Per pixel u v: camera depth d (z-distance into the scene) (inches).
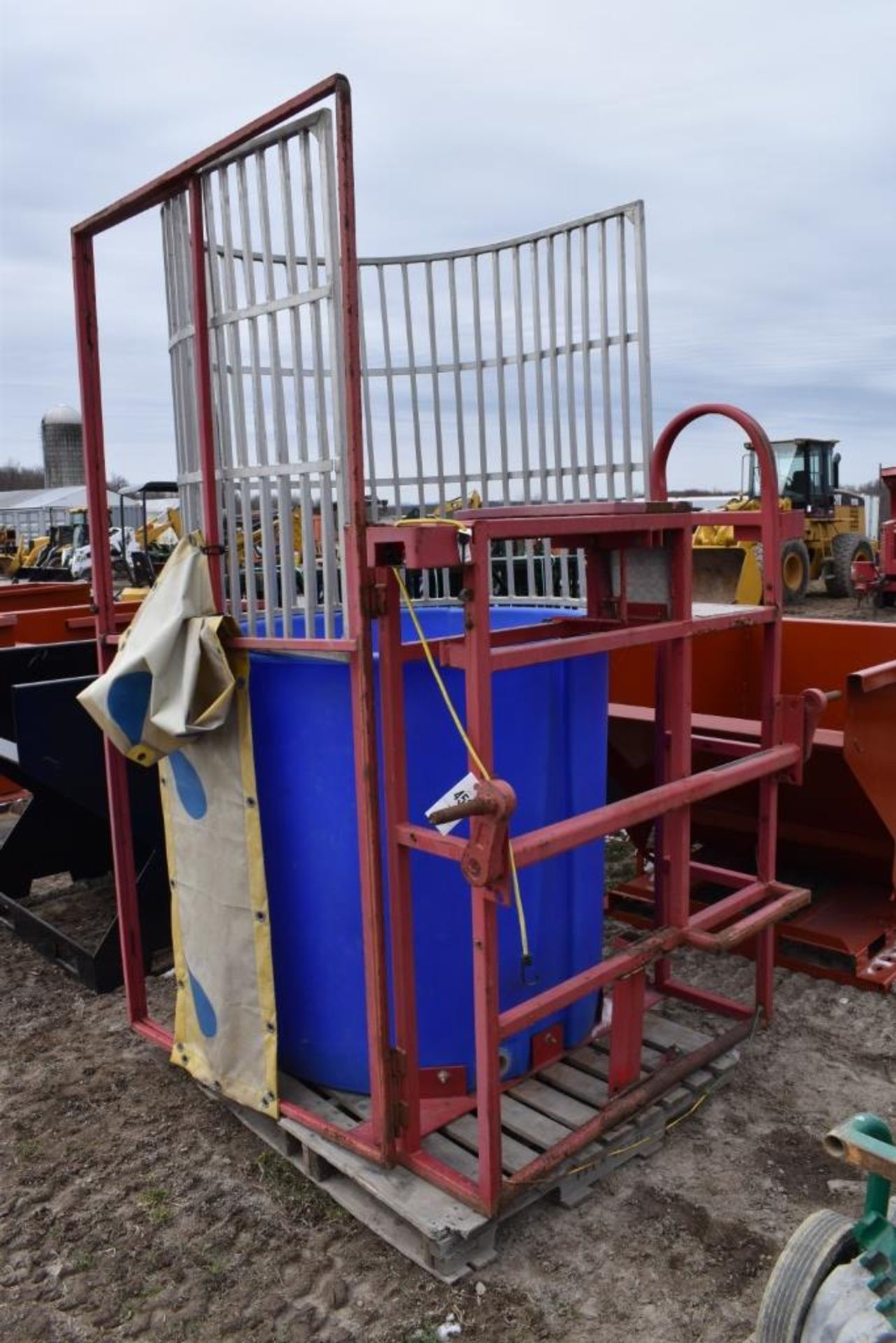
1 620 229.9
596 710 117.0
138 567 624.7
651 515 101.9
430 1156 101.3
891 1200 74.8
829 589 695.1
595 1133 101.8
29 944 162.2
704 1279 93.7
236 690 103.7
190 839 113.4
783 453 683.4
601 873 122.5
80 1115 122.9
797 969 154.3
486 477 154.6
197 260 103.0
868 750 138.0
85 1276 96.7
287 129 91.7
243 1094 112.4
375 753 94.0
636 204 131.0
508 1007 112.8
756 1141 113.7
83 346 122.8
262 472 101.0
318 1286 94.4
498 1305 91.0
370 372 155.8
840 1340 65.4
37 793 180.9
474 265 150.3
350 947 108.2
